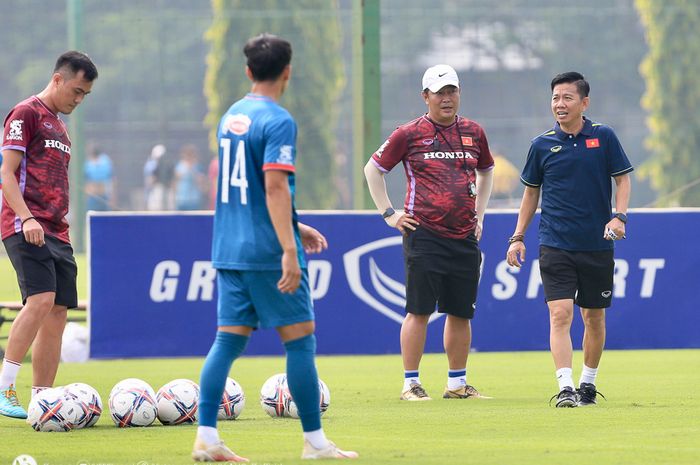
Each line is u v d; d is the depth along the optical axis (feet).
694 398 94.48
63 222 85.40
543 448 65.72
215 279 133.08
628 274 136.15
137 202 256.93
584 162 90.22
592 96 254.88
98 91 261.24
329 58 241.14
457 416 82.99
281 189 58.39
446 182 97.71
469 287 98.22
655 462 60.29
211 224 133.18
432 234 97.40
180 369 125.29
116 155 256.52
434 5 262.26
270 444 67.67
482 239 135.54
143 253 132.05
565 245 90.33
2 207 83.92
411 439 70.33
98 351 131.64
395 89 256.52
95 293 131.54
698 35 247.29
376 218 134.62
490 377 115.55
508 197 250.78
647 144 252.62
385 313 135.03
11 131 82.79
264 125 59.26
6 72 273.13
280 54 60.75
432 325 139.64
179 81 260.42
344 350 134.21
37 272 82.74
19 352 82.58
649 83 249.96
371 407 90.53
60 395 75.77
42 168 83.97
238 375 119.14
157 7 264.31
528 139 254.68
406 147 98.58
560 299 90.12
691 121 247.70
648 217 136.46
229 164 60.44
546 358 134.21
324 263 133.90
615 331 136.26
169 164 255.29
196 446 60.54
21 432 75.00
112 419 79.82
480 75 257.34
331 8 242.37
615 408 87.10
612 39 254.88
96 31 269.03
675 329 136.77
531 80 256.93
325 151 240.12
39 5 273.95
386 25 257.14
